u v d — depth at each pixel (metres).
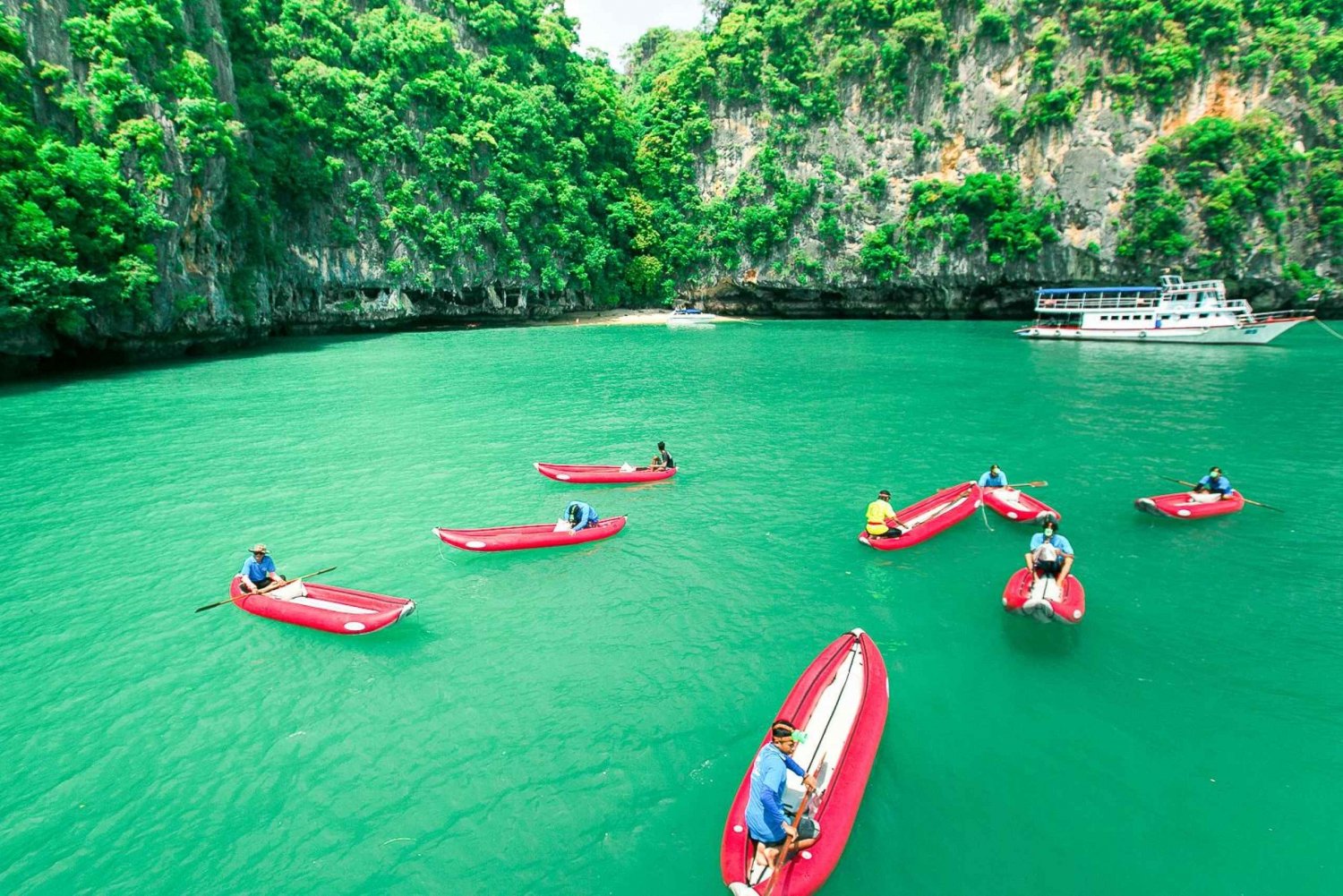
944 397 33.34
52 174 36.62
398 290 67.62
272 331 64.19
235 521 18.03
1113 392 33.75
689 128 81.56
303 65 60.19
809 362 46.06
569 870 7.91
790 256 79.12
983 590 14.11
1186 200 62.66
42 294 35.31
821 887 7.50
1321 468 21.31
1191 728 10.06
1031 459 22.72
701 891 7.65
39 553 16.14
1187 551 15.70
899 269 75.69
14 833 8.43
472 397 34.22
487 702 10.82
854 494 19.73
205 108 44.50
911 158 74.81
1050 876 7.70
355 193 63.34
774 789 7.11
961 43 71.75
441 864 8.01
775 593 14.03
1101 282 67.88
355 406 31.81
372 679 11.40
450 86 67.88
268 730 10.23
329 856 8.12
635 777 9.27
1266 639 12.26
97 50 39.84
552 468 20.83
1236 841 8.17
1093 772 9.25
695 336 64.56
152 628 12.94
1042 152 68.75
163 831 8.48
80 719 10.46
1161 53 63.16
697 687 11.09
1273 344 51.38
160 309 43.00
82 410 30.77
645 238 84.38
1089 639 12.29
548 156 76.56
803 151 77.88
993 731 10.01
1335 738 9.84
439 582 14.66
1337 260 61.78
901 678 11.22
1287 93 61.34
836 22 75.50
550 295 79.56
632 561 15.55
